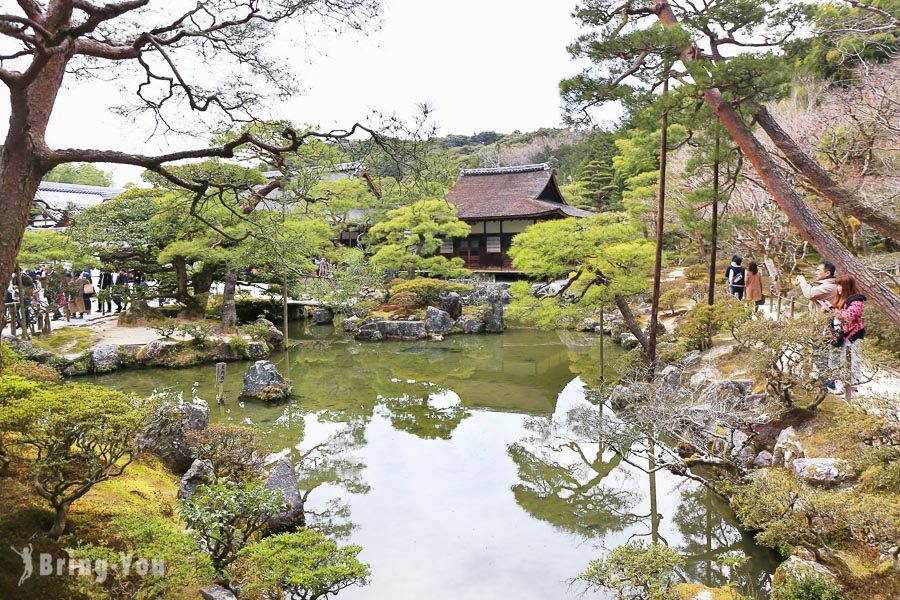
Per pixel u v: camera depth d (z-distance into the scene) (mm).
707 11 10836
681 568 7992
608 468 11688
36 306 19078
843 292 8984
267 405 15477
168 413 9422
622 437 10750
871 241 19172
